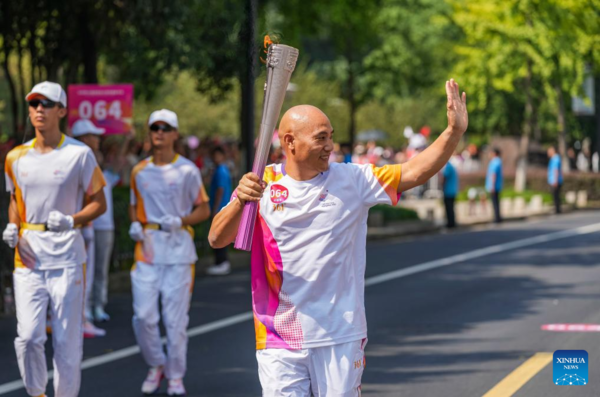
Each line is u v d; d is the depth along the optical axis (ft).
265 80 17.48
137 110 162.61
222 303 48.01
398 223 93.66
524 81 134.00
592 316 42.14
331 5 104.22
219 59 72.79
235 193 17.78
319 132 17.76
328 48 234.99
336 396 18.11
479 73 123.65
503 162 155.63
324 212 17.95
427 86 145.18
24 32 66.59
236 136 184.24
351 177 18.22
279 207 18.03
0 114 150.10
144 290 29.50
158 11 62.59
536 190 136.46
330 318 18.10
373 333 39.14
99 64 102.17
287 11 101.40
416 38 148.97
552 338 37.14
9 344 38.14
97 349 37.01
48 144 26.55
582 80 117.80
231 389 30.07
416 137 138.21
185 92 183.21
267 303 18.39
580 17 114.01
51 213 25.91
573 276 56.08
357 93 130.41
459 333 38.70
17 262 26.32
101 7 62.59
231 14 71.00
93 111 50.80
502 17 118.01
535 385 29.78
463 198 119.55
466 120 17.83
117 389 30.40
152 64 74.38
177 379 29.50
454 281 54.85
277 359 18.20
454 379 30.86
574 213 121.39
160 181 30.12
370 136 194.59
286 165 18.28
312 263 18.01
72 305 26.25
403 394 29.09
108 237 43.14
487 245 76.43
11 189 26.76
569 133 168.25
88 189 26.71
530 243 77.36
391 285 53.42
